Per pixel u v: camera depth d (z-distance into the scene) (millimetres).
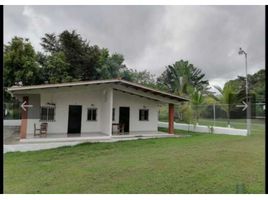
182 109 17328
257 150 8016
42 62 22109
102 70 25312
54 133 12227
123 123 14062
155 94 13156
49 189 4539
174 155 7367
